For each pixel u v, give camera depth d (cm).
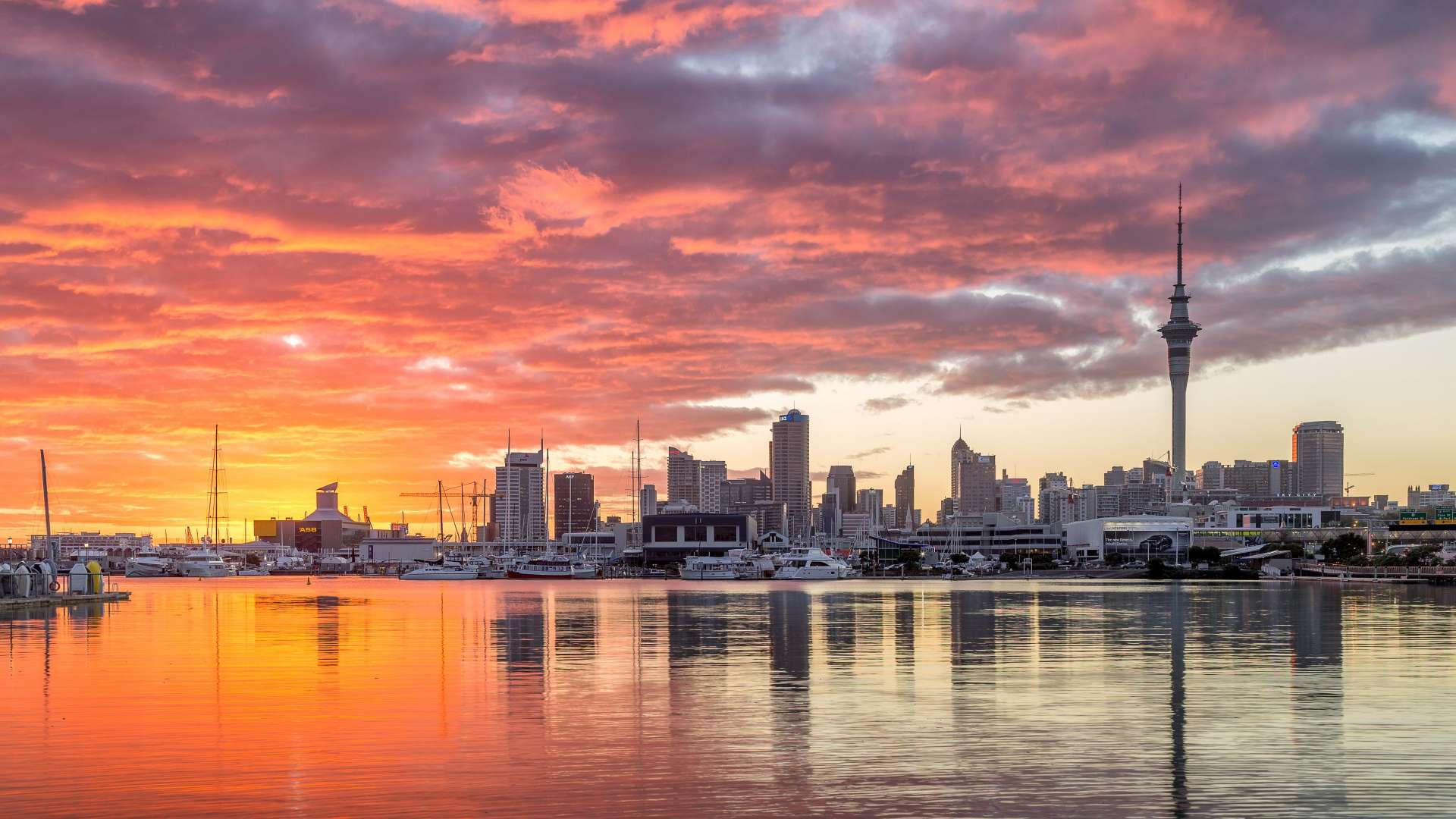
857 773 3030
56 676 5050
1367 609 11181
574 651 6262
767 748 3334
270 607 12275
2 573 12175
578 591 19325
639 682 4819
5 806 2695
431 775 2998
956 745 3388
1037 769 3075
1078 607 11900
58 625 8775
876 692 4506
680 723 3750
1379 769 3073
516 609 11631
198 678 4994
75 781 2931
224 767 3091
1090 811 2677
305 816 2612
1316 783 2919
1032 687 4638
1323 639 7112
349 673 5166
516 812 2644
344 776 2991
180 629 8281
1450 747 3350
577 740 3456
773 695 4428
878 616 10019
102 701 4269
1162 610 10906
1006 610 11144
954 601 13588
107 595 13950
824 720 3809
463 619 9612
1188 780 2952
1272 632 7706
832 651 6234
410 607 12281
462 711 4003
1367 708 4053
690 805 2706
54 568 14812
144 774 3005
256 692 4500
